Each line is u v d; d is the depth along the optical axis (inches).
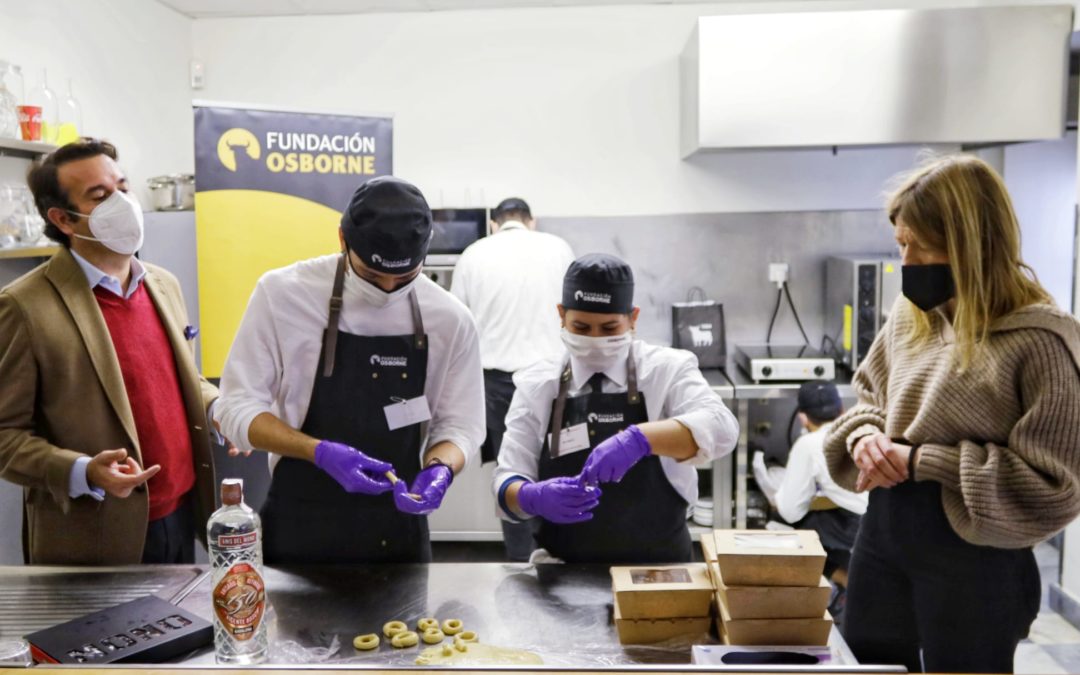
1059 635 121.6
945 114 137.1
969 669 62.9
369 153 120.8
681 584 54.7
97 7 136.6
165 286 86.0
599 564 66.1
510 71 164.9
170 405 80.7
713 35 137.4
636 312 71.0
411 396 67.3
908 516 63.6
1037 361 57.9
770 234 165.6
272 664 47.2
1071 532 126.0
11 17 115.5
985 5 154.0
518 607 58.8
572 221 167.5
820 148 157.5
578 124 165.5
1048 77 135.3
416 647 53.0
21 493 115.1
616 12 162.2
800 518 122.0
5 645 47.2
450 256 156.7
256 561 51.6
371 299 65.3
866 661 69.4
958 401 60.5
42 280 74.6
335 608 58.5
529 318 140.8
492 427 143.2
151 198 151.6
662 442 63.9
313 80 167.2
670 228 166.6
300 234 118.6
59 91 126.4
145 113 152.3
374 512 67.4
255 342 66.1
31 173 75.3
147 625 53.0
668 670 44.2
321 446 62.1
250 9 161.5
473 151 167.0
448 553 159.8
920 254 62.4
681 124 163.0
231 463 128.1
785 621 51.6
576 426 69.2
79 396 73.5
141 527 74.8
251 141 115.4
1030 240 160.6
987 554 61.1
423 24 164.6
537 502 62.7
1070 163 157.2
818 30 136.5
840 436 70.0
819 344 167.6
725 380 149.9
